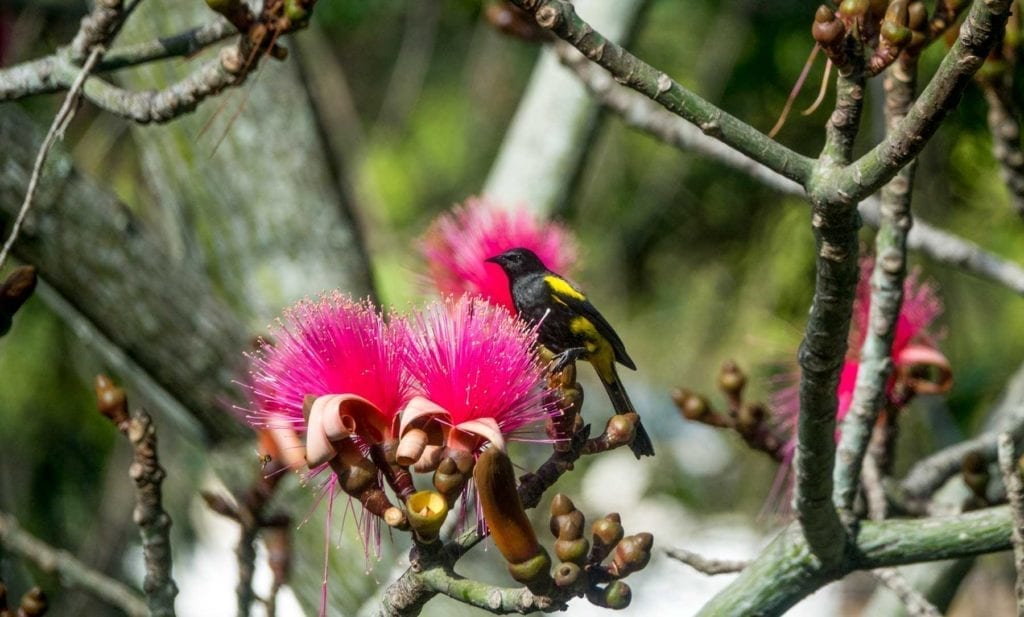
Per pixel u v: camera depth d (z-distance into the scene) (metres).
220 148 8.51
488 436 3.75
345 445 3.89
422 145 13.54
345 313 4.08
